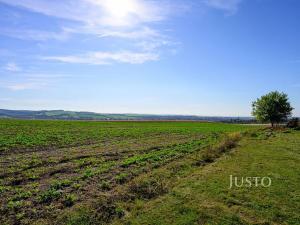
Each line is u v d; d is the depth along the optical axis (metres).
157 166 25.23
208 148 34.53
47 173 21.48
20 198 15.60
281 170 24.64
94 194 16.69
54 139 43.34
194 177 21.62
